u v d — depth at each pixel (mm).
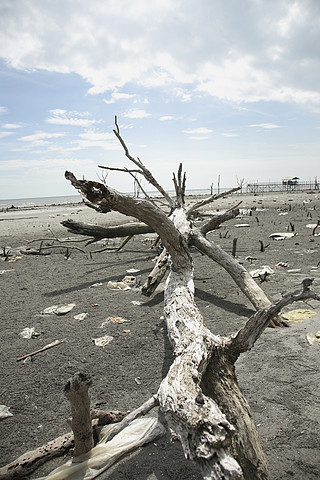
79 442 2518
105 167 7387
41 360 4215
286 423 2857
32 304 6422
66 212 30297
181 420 1921
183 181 8719
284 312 5363
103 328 5090
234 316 5344
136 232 8875
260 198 37375
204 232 7289
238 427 2322
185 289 4305
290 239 11781
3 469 2463
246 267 8258
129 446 2627
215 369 2688
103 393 3463
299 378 3514
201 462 1736
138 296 6605
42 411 3248
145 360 4109
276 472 2355
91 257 10570
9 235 16094
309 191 55219
